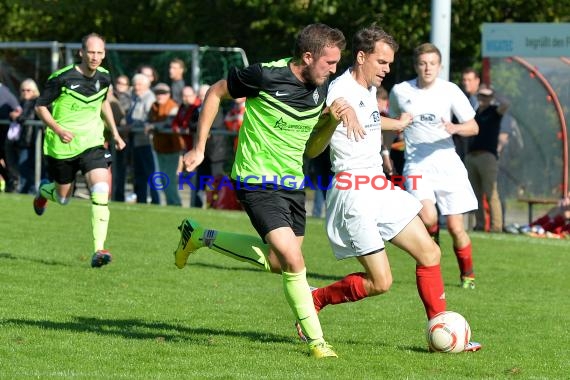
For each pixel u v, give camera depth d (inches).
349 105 621.9
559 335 751.7
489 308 876.0
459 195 973.8
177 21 2573.8
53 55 1855.3
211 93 624.4
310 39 607.2
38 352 620.4
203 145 627.8
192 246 704.4
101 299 829.8
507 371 613.0
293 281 625.9
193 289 909.8
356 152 681.0
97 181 994.7
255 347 660.7
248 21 2522.1
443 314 666.8
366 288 678.5
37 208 1107.3
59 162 1012.5
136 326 721.6
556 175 1616.6
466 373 603.5
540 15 2384.4
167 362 605.3
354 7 2239.2
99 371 574.2
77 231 1295.5
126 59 1822.1
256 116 625.0
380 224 677.9
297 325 685.9
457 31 2330.2
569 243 1407.5
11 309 762.8
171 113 1674.5
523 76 1614.2
